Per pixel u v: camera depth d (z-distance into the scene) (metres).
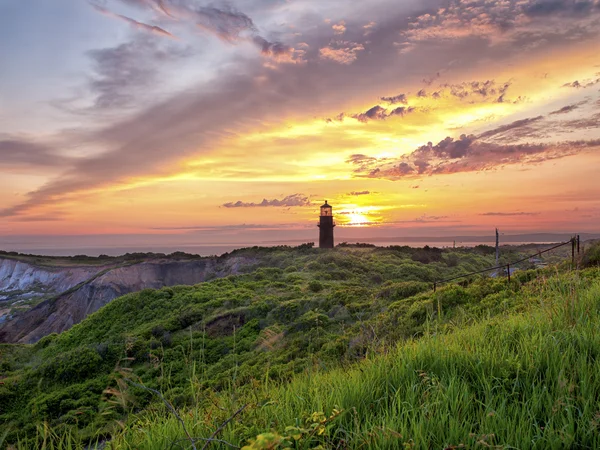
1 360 28.42
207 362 21.34
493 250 82.81
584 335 4.95
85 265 105.62
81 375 21.28
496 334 5.97
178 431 3.78
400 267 60.03
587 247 16.39
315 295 34.03
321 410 3.78
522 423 3.35
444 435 3.29
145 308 38.44
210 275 76.81
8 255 116.44
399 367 4.85
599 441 3.03
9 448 3.76
